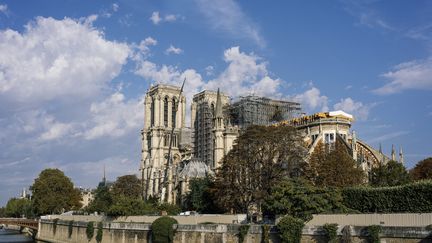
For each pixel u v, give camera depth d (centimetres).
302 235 7344
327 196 8281
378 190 8169
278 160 12112
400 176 12181
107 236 12038
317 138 16812
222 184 12462
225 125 19525
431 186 7462
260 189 11925
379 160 16762
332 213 7881
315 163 12288
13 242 16162
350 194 8500
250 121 19088
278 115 19925
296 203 8275
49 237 16388
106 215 13312
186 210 15562
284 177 11438
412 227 6181
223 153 18488
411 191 7712
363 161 14688
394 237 6322
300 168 12094
